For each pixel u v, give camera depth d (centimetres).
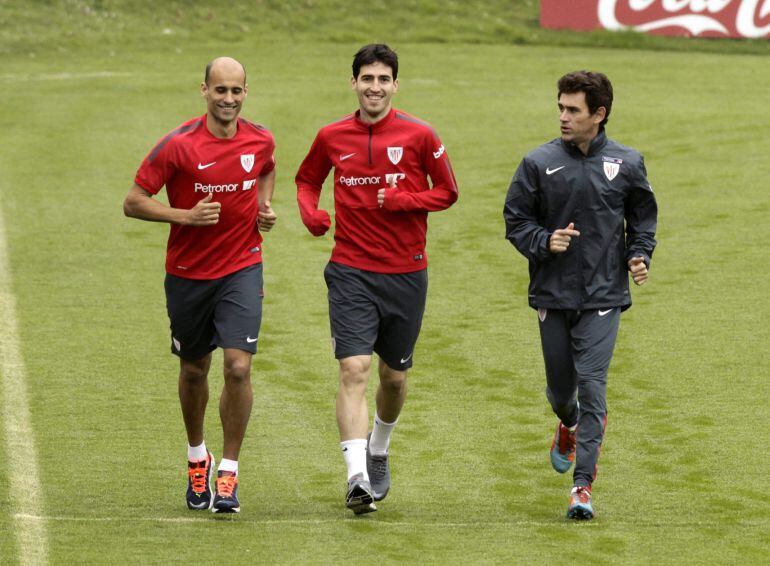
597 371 2173
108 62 8288
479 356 3281
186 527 2081
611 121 6303
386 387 2264
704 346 3275
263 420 2812
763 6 8969
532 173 2198
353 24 9538
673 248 4188
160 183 2138
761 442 2623
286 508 2236
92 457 2520
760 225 4412
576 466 2178
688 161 5384
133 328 3509
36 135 6112
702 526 2138
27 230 4556
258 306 2173
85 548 1958
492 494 2347
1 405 2848
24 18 9219
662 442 2642
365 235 2197
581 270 2186
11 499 2236
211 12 9675
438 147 2192
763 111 6525
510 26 9425
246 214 2166
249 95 7062
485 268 4112
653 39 9062
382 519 2164
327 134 2211
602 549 2003
